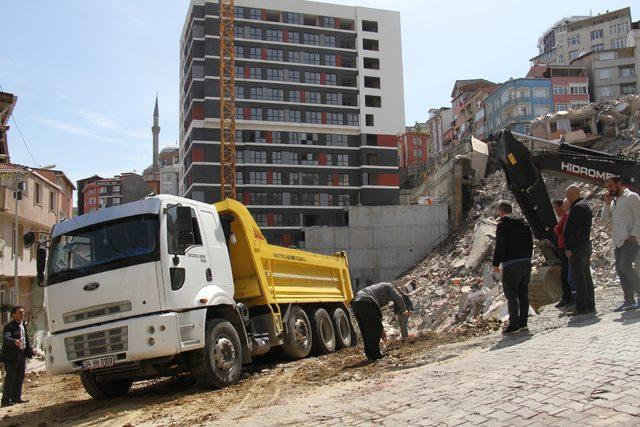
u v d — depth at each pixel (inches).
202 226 379.6
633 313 315.3
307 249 2185.0
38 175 1168.8
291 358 480.7
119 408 328.2
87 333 327.0
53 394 456.1
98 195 4001.0
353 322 664.4
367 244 2201.0
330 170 2940.5
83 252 342.3
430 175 2640.3
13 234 1075.3
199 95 2837.1
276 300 452.4
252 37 2910.9
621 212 330.0
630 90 3041.3
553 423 172.7
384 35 3112.7
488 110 3211.1
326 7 3053.6
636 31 3309.5
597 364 223.1
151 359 327.9
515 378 228.4
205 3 2861.7
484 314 521.7
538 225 505.4
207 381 346.6
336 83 3006.9
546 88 2915.8
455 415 196.7
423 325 692.1
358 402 246.1
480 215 1776.6
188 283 342.6
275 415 248.8
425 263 1898.4
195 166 2763.3
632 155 1229.7
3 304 1046.4
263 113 2874.0
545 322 353.4
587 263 347.6
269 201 2834.6
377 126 3019.2
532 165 502.3
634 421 161.9
